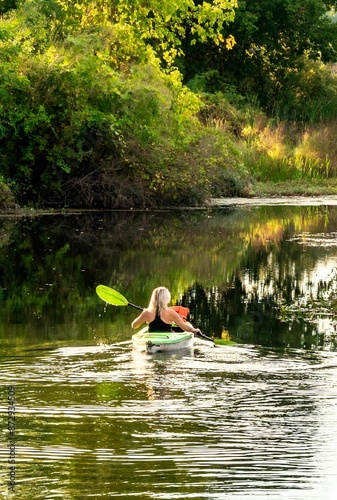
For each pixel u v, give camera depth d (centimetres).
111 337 1628
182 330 1648
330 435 1097
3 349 1521
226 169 4331
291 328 1725
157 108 3781
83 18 4078
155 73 3850
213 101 5506
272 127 5588
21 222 3466
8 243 2931
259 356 1489
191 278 2303
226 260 2609
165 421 1152
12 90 3628
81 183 3869
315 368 1409
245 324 1761
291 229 3347
